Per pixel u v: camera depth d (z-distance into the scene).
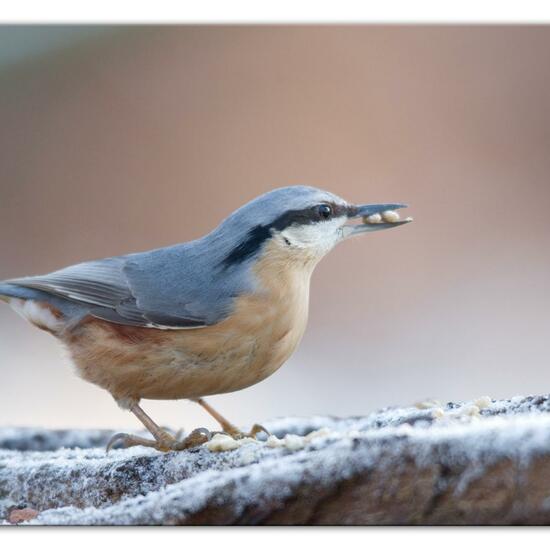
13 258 15.18
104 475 6.65
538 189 15.53
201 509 5.25
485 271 14.37
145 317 7.28
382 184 15.60
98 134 16.53
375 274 14.45
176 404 12.12
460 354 13.03
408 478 4.94
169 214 15.73
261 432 8.09
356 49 16.92
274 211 7.43
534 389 12.21
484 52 17.02
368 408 12.06
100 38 16.95
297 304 7.46
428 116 16.45
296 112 16.55
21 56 16.73
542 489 4.74
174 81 16.98
